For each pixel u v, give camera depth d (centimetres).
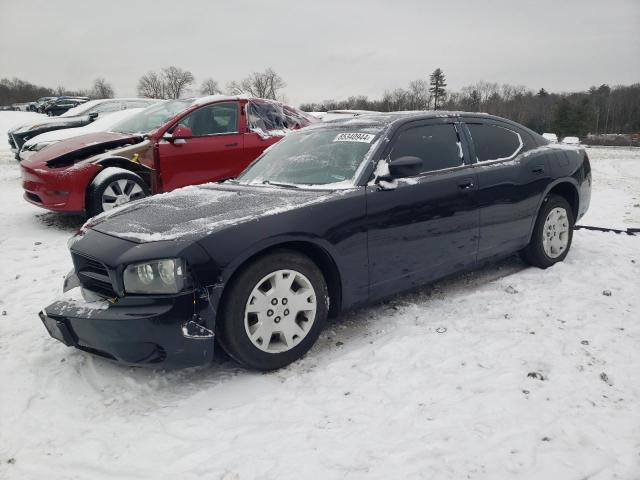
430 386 283
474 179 400
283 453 233
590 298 398
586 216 801
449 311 385
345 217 326
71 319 284
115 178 637
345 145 380
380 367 306
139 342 271
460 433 240
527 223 449
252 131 747
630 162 2406
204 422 260
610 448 227
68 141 700
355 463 224
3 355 339
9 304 433
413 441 237
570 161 491
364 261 339
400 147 373
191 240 275
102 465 232
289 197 331
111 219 328
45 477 226
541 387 277
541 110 9238
